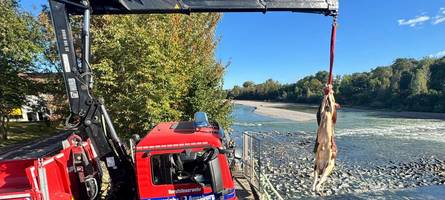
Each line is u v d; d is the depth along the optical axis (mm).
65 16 5766
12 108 19250
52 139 16188
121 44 13906
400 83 113750
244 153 10180
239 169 9844
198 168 5391
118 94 14203
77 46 10070
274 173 20625
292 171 21109
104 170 7418
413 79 102500
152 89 13625
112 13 6191
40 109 20047
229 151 5457
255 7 6043
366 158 26953
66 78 5801
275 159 24094
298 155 25547
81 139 6082
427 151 29984
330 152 5328
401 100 104750
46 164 4902
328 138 5348
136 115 13797
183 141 5324
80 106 5867
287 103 151250
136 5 6055
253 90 197125
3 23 17297
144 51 13750
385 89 115750
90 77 5984
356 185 19484
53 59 18156
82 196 5965
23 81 18781
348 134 42719
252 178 9258
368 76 136000
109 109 13773
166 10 6117
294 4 6020
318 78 159000
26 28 18406
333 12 5910
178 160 5285
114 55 14086
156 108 13758
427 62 117562
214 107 19984
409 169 23344
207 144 5309
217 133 5844
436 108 86938
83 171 5949
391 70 134750
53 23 5754
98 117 5961
